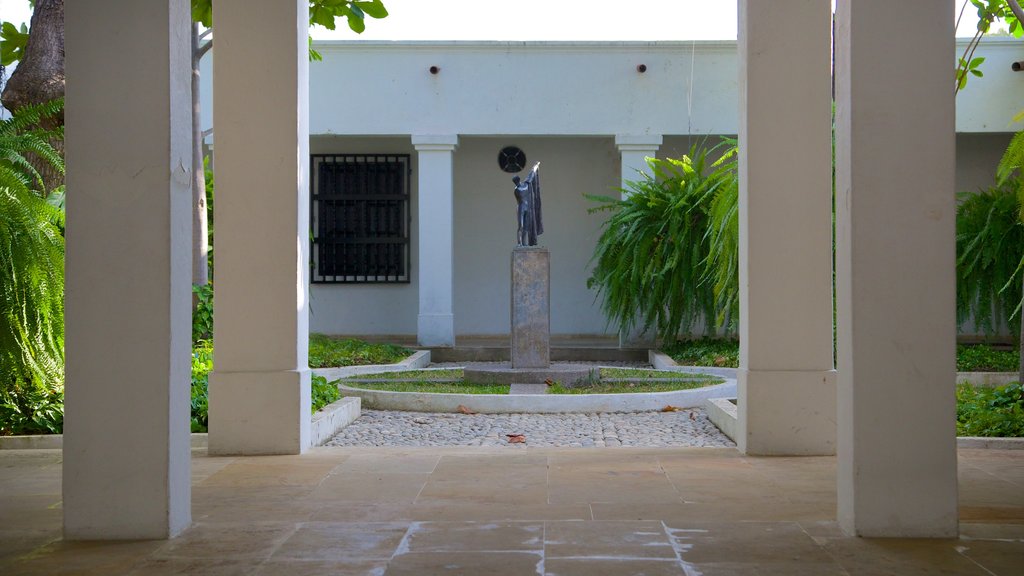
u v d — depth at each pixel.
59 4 9.32
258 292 6.38
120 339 3.99
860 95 3.89
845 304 4.00
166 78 3.98
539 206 11.59
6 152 7.14
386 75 15.88
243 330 6.36
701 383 10.34
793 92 6.26
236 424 6.30
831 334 6.22
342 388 10.08
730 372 11.60
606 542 3.86
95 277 3.98
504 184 17.58
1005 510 4.44
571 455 6.16
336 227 17.17
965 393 8.72
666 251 13.73
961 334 15.34
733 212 10.41
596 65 15.81
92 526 4.00
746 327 6.32
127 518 3.99
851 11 3.90
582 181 17.52
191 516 4.39
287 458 6.13
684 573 3.43
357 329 17.20
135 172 3.98
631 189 15.63
